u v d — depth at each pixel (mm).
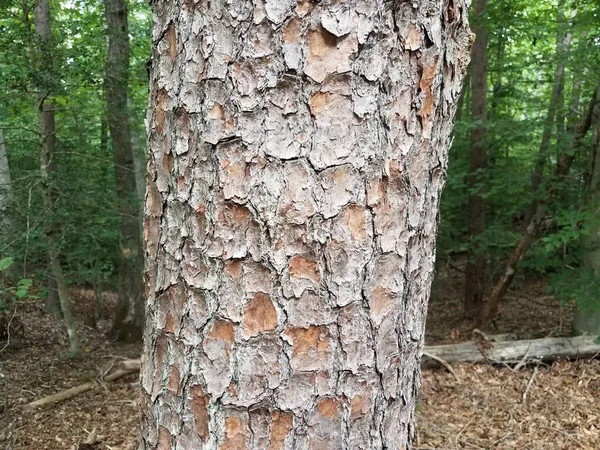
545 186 6621
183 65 1284
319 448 1331
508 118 7848
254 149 1233
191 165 1294
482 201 8094
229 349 1296
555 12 6988
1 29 5121
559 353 5727
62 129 6547
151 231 1441
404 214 1343
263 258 1263
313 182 1242
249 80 1219
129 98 7223
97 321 8734
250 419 1309
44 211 5562
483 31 7551
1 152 6293
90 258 6758
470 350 5883
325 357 1303
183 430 1363
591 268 5672
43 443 4203
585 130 6285
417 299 1451
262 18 1199
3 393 5270
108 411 4828
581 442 4176
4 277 5086
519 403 4895
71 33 5684
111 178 7297
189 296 1326
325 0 1193
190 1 1256
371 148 1260
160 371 1412
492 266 9750
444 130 1443
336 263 1272
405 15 1252
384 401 1396
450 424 4527
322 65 1212
